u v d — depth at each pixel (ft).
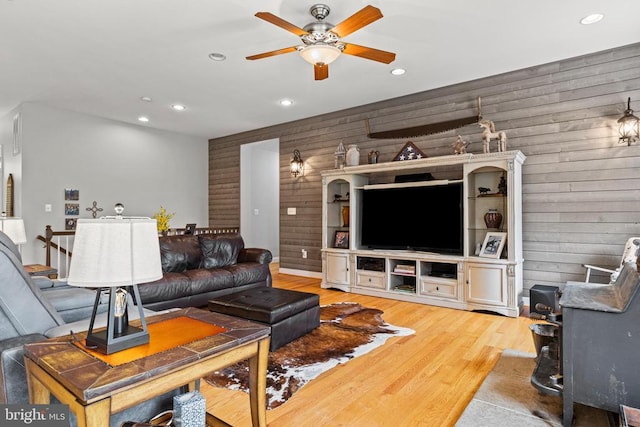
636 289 5.22
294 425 6.09
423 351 9.26
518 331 10.79
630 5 9.39
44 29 10.59
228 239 15.92
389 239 15.70
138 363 3.89
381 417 6.34
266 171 26.43
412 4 9.41
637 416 4.77
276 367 8.27
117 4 9.36
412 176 15.03
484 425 5.99
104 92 16.06
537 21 10.21
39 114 17.95
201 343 4.53
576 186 12.48
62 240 18.72
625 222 11.66
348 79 14.51
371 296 15.55
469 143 14.80
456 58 12.61
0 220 10.45
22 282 5.24
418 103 16.15
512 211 12.34
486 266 12.68
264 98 16.85
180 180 24.16
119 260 4.15
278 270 22.40
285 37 11.19
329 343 9.75
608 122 11.98
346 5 9.48
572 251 12.51
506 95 13.92
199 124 21.72
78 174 19.35
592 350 5.53
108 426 3.46
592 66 12.29
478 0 9.23
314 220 20.08
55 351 4.20
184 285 12.46
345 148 18.61
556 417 6.21
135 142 21.79
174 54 12.26
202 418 4.00
